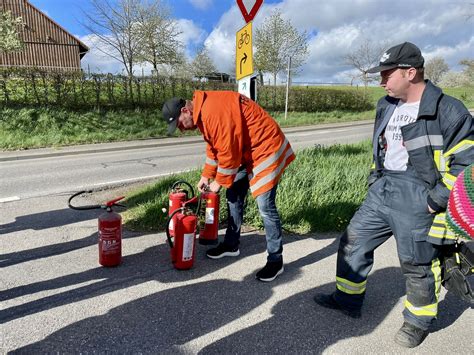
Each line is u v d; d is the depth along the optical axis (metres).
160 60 30.55
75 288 3.38
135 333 2.77
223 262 4.00
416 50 2.49
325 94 27.91
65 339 2.68
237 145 3.33
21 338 2.68
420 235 2.57
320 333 2.85
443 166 2.44
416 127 2.47
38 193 6.66
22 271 3.68
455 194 2.17
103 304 3.13
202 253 4.21
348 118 25.70
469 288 2.57
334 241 4.64
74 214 5.44
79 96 16.03
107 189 7.05
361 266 2.96
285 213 5.08
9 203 5.99
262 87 24.73
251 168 3.66
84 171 8.84
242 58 4.52
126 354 2.56
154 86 18.58
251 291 3.42
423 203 2.53
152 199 5.59
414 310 2.72
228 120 3.23
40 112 14.34
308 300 3.31
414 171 2.60
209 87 20.41
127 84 17.50
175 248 3.72
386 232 2.88
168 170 9.05
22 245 4.32
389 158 2.75
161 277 3.62
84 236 4.61
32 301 3.15
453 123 2.35
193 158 10.92
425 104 2.43
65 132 13.92
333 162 7.82
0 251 4.14
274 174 3.52
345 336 2.83
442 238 2.46
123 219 5.10
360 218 2.91
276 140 3.53
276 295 3.37
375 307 3.25
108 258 3.76
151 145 13.60
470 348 2.75
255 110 3.44
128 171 8.88
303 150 9.50
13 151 11.62
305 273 3.80
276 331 2.86
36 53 34.38
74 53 36.00
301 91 26.25
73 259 3.97
